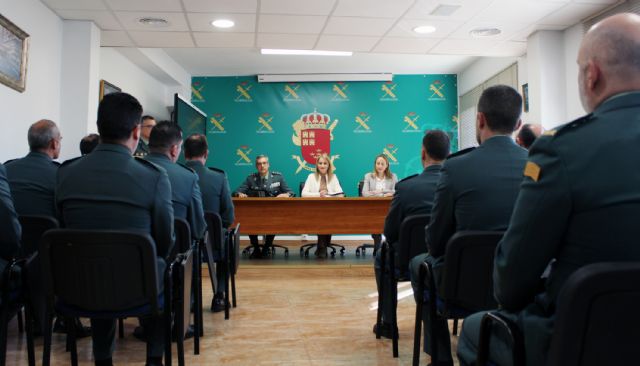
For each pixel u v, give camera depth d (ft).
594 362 2.40
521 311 3.05
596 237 2.50
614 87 2.68
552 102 15.48
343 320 9.42
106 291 4.79
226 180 9.79
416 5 13.25
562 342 2.40
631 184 2.43
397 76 25.91
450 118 25.94
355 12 13.70
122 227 5.02
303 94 25.81
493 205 4.83
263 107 25.72
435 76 25.94
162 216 5.21
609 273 2.28
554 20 14.55
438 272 5.17
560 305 2.41
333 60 23.11
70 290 4.81
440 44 16.78
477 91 23.41
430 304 5.35
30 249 6.48
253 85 25.75
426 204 7.03
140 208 5.10
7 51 11.34
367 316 9.75
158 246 5.38
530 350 2.81
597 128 2.56
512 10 13.67
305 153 25.70
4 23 11.13
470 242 4.71
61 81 14.21
